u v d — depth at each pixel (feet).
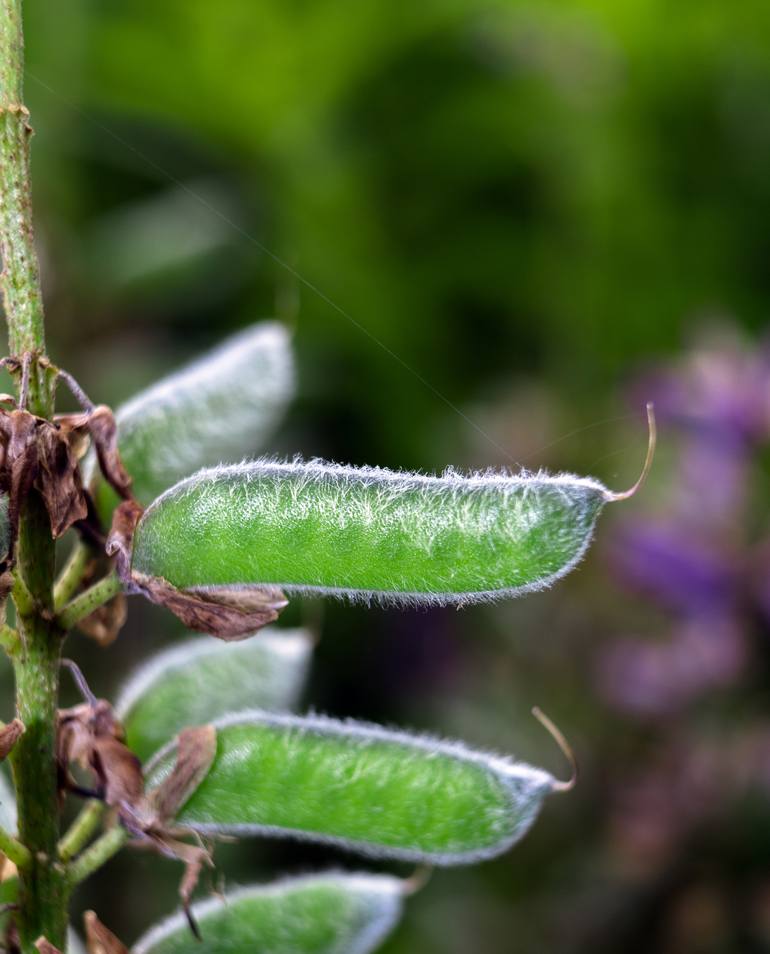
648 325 2.13
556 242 2.17
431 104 2.18
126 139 2.16
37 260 0.74
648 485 1.65
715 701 1.47
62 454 0.74
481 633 1.71
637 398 1.55
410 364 2.10
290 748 0.77
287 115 2.16
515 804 0.77
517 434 1.81
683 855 1.43
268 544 0.73
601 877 1.47
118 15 2.08
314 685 1.72
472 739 1.63
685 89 2.17
